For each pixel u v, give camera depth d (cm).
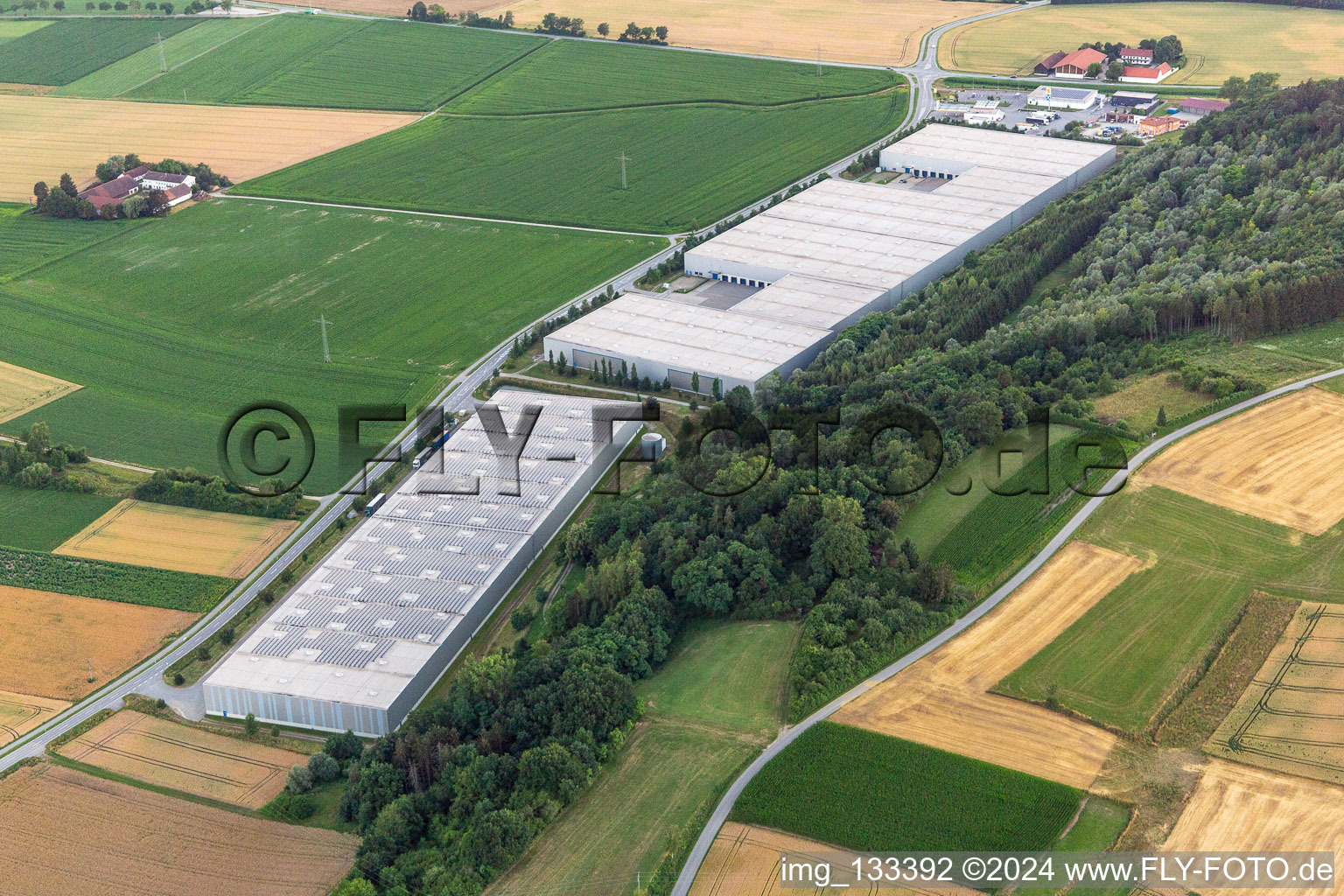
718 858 19888
